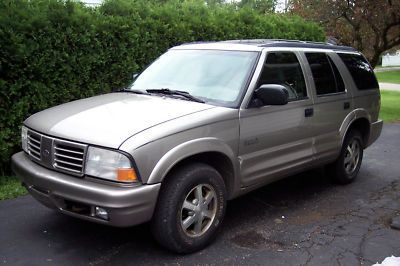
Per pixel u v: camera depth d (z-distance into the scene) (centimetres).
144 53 778
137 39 755
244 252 420
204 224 423
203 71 491
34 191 406
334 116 573
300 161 522
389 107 1561
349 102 605
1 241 430
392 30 1462
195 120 402
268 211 526
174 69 516
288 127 496
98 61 701
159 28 798
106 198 351
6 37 583
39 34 619
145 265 390
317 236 459
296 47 545
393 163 771
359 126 662
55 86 654
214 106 434
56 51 641
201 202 411
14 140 616
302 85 530
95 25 692
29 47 604
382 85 2608
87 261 395
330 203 559
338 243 444
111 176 356
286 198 573
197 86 475
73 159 374
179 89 479
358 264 402
